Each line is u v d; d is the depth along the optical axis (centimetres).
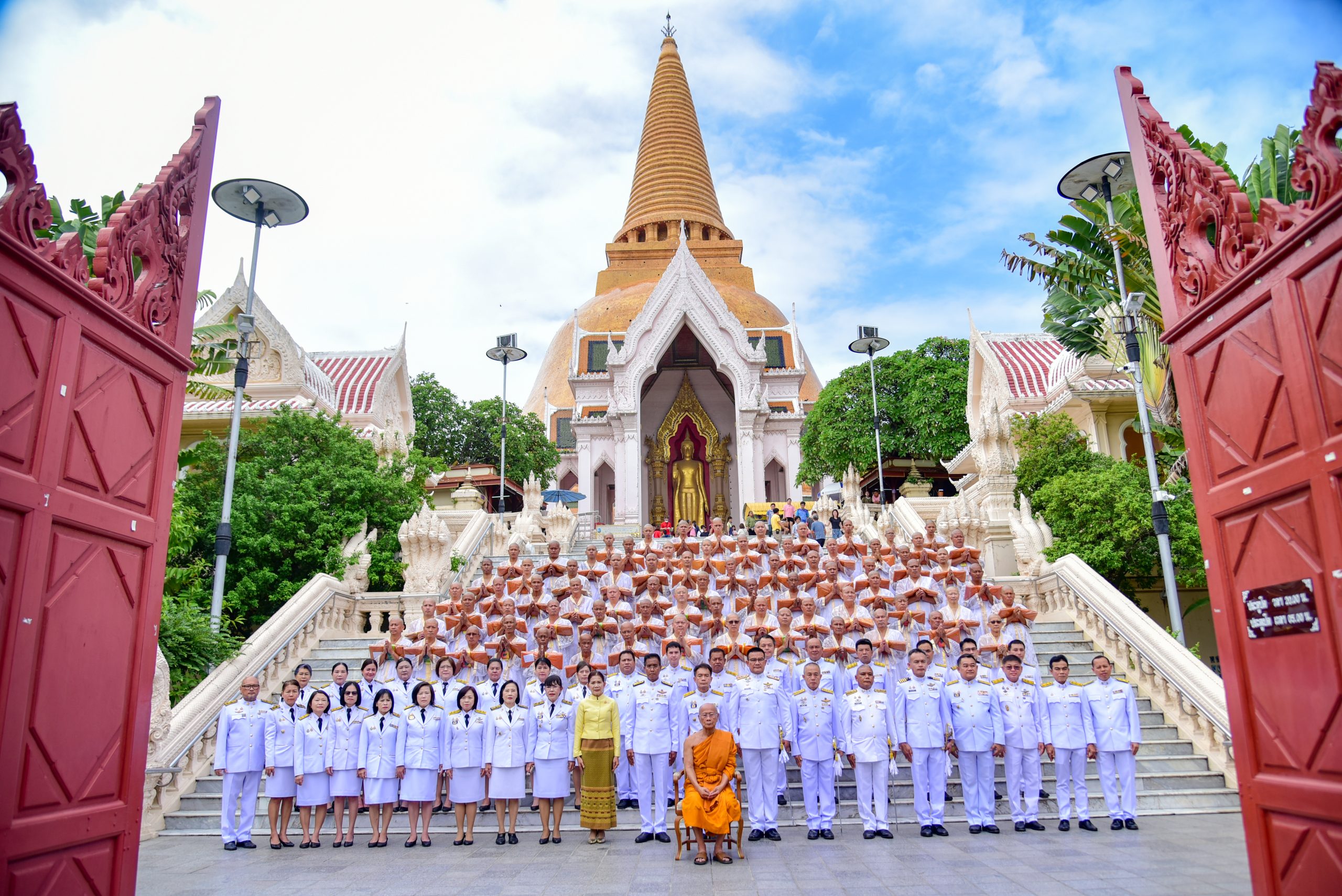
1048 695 1066
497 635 1355
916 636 1371
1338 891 467
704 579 1479
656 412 4419
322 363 3362
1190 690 1234
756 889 770
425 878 843
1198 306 574
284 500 1873
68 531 495
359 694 1074
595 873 846
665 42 7256
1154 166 634
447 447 4125
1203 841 935
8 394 452
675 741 1073
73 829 486
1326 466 466
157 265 586
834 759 1029
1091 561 1777
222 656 1352
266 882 833
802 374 4138
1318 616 475
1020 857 880
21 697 452
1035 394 2786
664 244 6159
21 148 466
